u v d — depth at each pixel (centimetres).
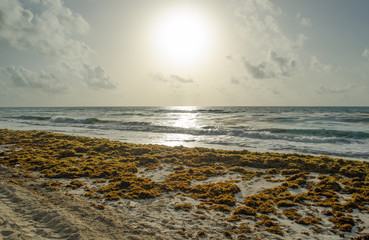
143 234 531
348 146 1814
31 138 2125
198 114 6450
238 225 603
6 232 500
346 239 542
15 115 6266
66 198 735
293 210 699
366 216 657
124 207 698
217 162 1319
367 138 2108
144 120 4212
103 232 527
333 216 662
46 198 722
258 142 2034
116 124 3619
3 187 785
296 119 3981
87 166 1146
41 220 573
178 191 863
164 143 2042
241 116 5200
